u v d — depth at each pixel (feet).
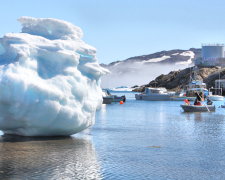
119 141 92.73
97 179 57.31
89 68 89.30
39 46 83.15
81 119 84.58
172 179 58.39
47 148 77.61
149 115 193.57
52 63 83.66
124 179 57.67
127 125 134.92
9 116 79.10
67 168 63.05
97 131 112.88
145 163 68.33
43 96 77.66
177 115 194.49
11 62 79.82
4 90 75.05
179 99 447.83
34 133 85.66
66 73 83.10
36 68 81.15
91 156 72.90
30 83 76.43
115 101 396.57
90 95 88.89
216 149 83.46
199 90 456.04
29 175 57.98
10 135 89.15
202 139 98.63
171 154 77.10
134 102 406.82
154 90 470.80
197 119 167.94
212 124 142.82
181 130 119.85
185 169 64.64
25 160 67.15
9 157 68.90
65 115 81.00
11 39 83.46
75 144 84.07
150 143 90.79
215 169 64.85
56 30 92.94
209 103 257.14
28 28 94.32
